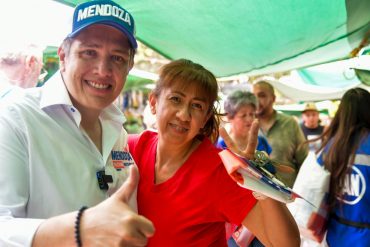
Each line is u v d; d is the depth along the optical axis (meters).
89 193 1.11
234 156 0.92
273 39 2.73
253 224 1.13
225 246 1.33
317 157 1.94
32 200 1.01
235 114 2.39
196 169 1.22
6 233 0.79
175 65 1.29
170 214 1.21
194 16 2.27
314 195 1.86
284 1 2.04
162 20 2.36
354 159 1.75
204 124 1.34
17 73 2.01
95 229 0.69
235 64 3.54
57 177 1.05
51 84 1.17
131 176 0.74
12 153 0.97
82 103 1.17
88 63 1.12
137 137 1.53
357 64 2.91
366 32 2.78
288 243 1.04
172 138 1.25
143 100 7.35
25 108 1.06
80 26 1.08
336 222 1.81
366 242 1.68
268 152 2.60
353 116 1.83
